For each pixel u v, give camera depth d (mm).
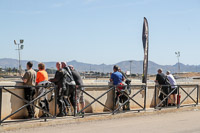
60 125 8781
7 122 8055
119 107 10836
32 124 8305
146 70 13039
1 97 7742
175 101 13250
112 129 8430
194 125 9367
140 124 9398
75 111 9641
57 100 9461
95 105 10953
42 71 9141
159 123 9664
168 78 13117
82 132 7898
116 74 11125
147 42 13297
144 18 13484
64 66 9680
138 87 12430
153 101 13242
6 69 75125
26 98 8766
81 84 10008
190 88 15070
